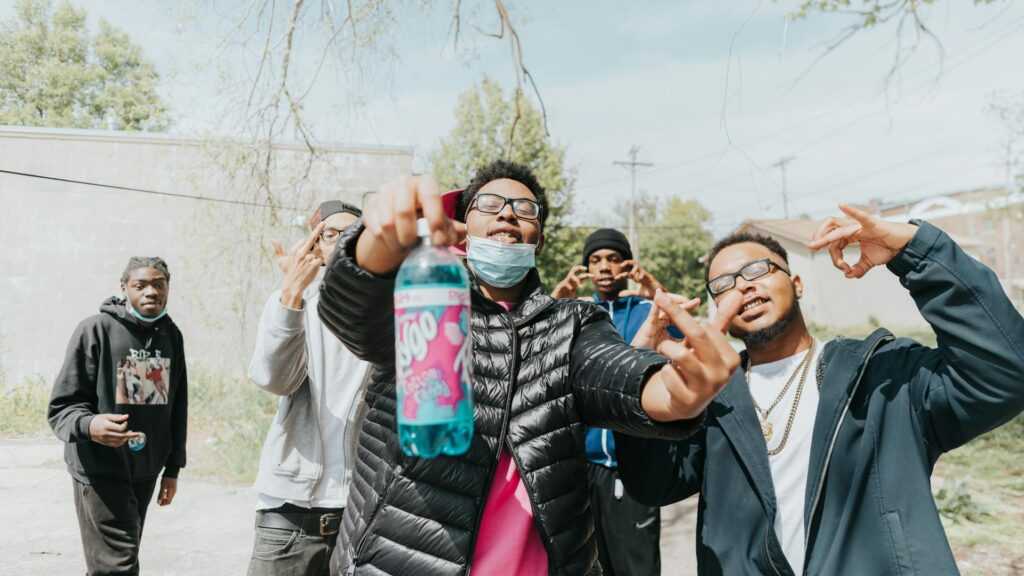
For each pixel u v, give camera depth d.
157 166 11.91
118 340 3.42
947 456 7.62
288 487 2.57
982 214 26.55
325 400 2.68
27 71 14.94
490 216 1.88
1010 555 4.70
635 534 3.43
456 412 1.21
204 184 7.59
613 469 3.47
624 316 4.18
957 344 1.66
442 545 1.59
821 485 1.83
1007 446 7.85
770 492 1.88
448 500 1.62
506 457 1.70
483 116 15.59
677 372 1.36
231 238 7.00
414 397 1.21
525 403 1.70
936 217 30.19
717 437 2.03
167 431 3.59
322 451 2.64
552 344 1.77
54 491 6.88
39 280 11.96
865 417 1.85
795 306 2.11
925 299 1.72
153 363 3.50
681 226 45.06
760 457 1.91
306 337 2.71
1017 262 25.41
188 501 6.52
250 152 5.53
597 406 1.63
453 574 1.57
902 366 1.86
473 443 1.64
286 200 6.77
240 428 8.73
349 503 1.85
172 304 10.91
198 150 6.45
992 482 6.53
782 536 1.93
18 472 7.64
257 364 2.46
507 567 1.63
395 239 1.28
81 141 11.91
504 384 1.70
